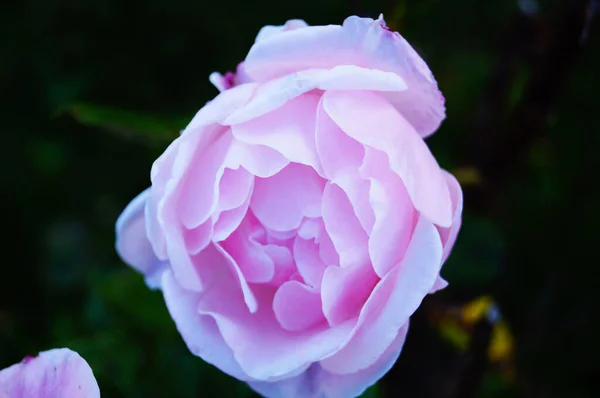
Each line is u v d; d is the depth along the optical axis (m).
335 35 0.33
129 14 0.46
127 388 0.39
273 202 0.34
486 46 0.47
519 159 0.42
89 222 0.49
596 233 0.45
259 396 0.40
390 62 0.33
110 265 0.47
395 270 0.33
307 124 0.34
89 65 0.46
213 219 0.34
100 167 0.47
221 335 0.34
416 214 0.34
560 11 0.40
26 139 0.47
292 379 0.34
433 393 0.45
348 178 0.33
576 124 0.46
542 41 0.41
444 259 0.33
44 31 0.46
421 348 0.44
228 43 0.46
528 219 0.46
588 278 0.45
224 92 0.34
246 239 0.35
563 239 0.46
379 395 0.39
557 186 0.46
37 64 0.46
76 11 0.46
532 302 0.45
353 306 0.34
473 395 0.42
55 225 0.50
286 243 0.35
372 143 0.33
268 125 0.33
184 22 0.46
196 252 0.34
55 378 0.32
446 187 0.33
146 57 0.46
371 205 0.33
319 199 0.34
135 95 0.46
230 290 0.35
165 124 0.39
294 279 0.35
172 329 0.40
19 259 0.49
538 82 0.40
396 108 0.35
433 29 0.47
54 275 0.48
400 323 0.32
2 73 0.47
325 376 0.34
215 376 0.40
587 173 0.46
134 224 0.34
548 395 0.45
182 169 0.33
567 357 0.45
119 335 0.40
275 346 0.34
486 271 0.39
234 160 0.33
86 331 0.43
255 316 0.35
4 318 0.47
